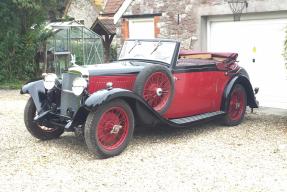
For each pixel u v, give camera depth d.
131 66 7.14
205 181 5.35
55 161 6.21
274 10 10.17
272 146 6.89
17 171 5.79
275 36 10.46
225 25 11.30
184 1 11.88
